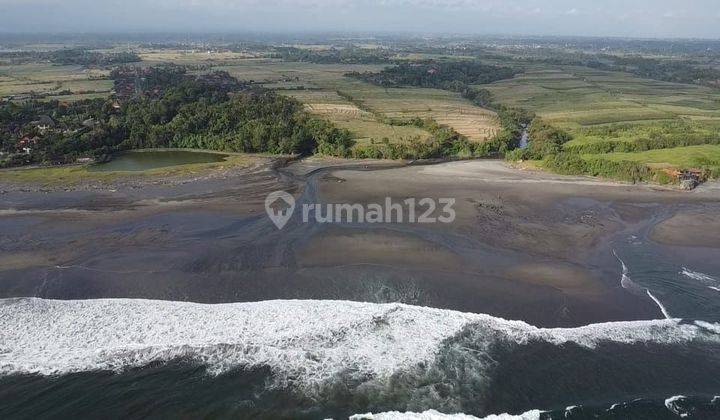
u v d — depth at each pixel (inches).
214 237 2113.7
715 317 1561.3
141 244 2036.2
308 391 1241.4
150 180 2987.2
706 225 2356.1
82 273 1779.0
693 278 1818.4
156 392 1230.3
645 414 1184.8
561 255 1984.5
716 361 1360.7
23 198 2610.7
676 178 2972.4
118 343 1381.6
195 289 1685.5
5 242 2041.1
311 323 1482.5
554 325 1502.2
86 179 2977.4
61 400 1201.4
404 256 1943.9
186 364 1315.2
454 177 3078.2
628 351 1391.5
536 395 1238.9
